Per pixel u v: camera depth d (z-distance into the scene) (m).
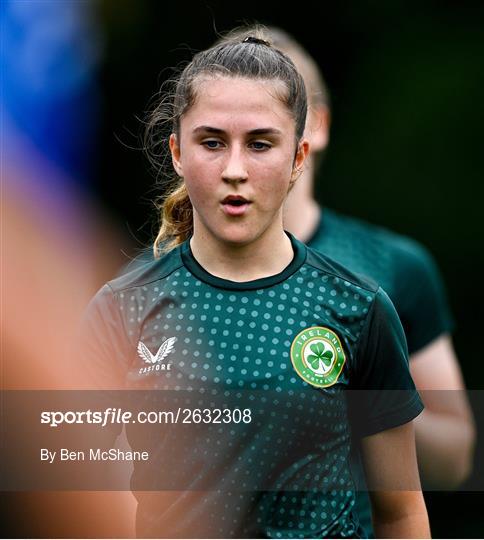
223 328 8.90
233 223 8.70
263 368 8.75
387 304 9.26
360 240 13.73
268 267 9.09
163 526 8.71
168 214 10.30
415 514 9.52
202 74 8.89
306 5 34.25
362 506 10.60
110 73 34.44
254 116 8.65
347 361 8.94
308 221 13.76
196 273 9.13
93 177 34.19
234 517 8.56
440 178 32.66
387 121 33.16
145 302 9.20
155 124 10.62
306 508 8.59
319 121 13.26
